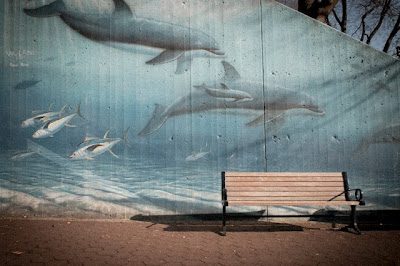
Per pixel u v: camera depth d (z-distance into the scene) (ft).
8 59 20.34
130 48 20.44
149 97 20.27
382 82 20.22
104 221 19.45
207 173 19.97
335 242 15.71
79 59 20.38
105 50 20.43
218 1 20.58
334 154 19.99
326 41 20.42
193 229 18.12
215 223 19.63
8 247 14.23
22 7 20.53
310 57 20.38
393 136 20.04
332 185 18.10
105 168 19.95
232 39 20.47
